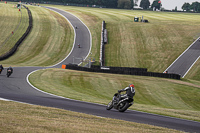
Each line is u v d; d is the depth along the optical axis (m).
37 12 173.25
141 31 134.88
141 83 54.31
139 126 14.61
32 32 123.75
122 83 52.56
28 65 79.31
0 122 11.30
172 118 20.78
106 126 13.30
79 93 37.50
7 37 111.94
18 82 40.03
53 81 47.03
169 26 144.62
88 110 19.95
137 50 108.31
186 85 56.88
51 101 23.73
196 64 90.81
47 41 115.00
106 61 96.12
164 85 54.34
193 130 16.19
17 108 16.69
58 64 87.69
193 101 44.66
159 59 97.81
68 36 125.69
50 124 12.09
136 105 28.73
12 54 94.88
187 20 180.12
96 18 172.25
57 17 163.25
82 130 11.49
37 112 15.86
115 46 114.38
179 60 95.81
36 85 38.91
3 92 27.83
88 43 118.19
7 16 145.50
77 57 99.12
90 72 66.62
